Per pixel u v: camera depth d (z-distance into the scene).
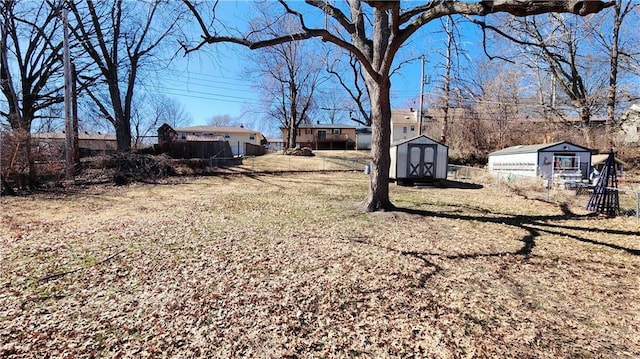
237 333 3.03
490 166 22.42
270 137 79.81
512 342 2.95
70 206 9.85
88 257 5.16
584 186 14.71
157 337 2.96
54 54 18.25
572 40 18.72
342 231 6.89
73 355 2.68
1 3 14.64
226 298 3.74
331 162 26.25
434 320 3.31
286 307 3.54
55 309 3.47
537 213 9.43
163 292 3.90
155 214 8.70
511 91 26.11
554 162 17.56
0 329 3.05
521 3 4.66
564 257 5.43
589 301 3.84
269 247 5.74
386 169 8.80
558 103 23.00
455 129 29.45
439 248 5.80
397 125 45.72
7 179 12.13
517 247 5.97
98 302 3.63
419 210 9.20
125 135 19.44
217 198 11.53
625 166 19.61
